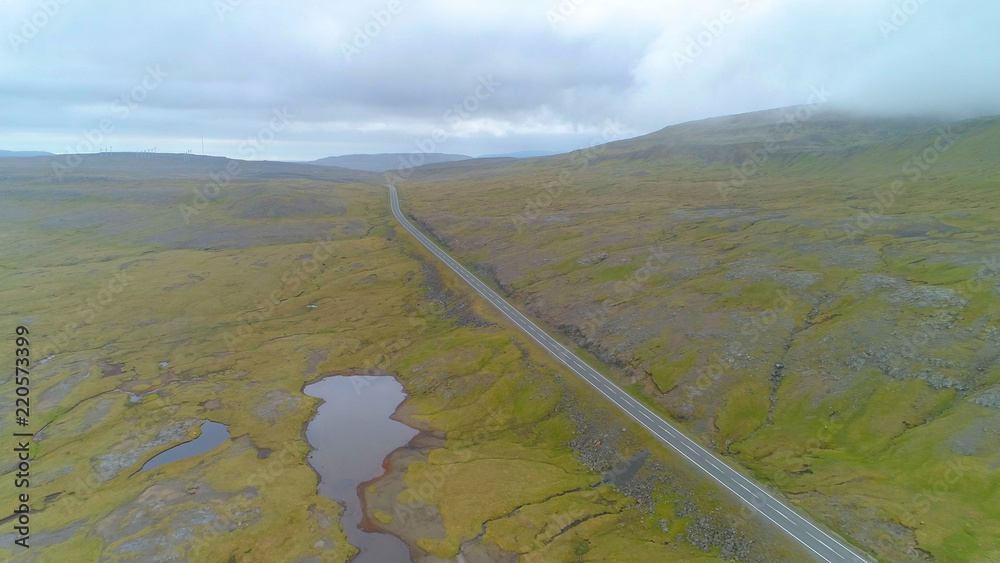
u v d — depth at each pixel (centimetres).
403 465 8400
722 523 6538
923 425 7375
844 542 6031
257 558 6350
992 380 7606
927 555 5666
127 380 11212
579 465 8244
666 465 7662
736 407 8712
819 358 9200
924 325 9069
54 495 7550
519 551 6544
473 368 11175
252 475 7950
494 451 8769
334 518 7125
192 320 14575
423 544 6669
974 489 6225
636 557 6266
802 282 11700
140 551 6356
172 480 7781
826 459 7400
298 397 10556
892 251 12675
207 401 10300
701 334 10656
